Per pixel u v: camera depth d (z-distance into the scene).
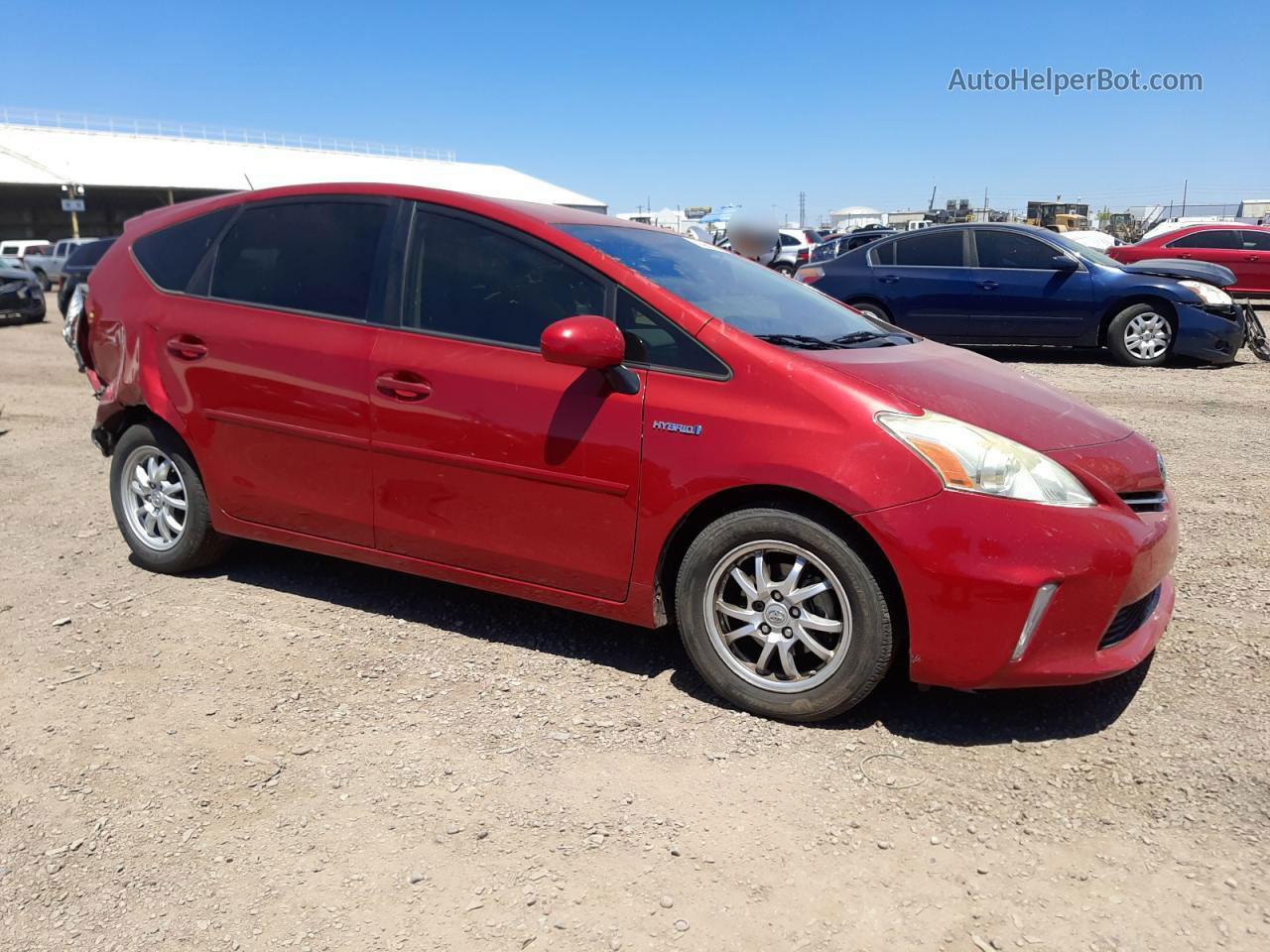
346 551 3.80
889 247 10.97
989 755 2.90
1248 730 2.97
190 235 4.22
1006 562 2.75
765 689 3.09
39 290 18.34
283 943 2.17
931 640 2.84
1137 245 16.83
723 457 2.98
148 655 3.59
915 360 3.42
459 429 3.39
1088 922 2.21
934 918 2.23
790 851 2.47
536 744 2.98
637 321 3.21
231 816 2.63
